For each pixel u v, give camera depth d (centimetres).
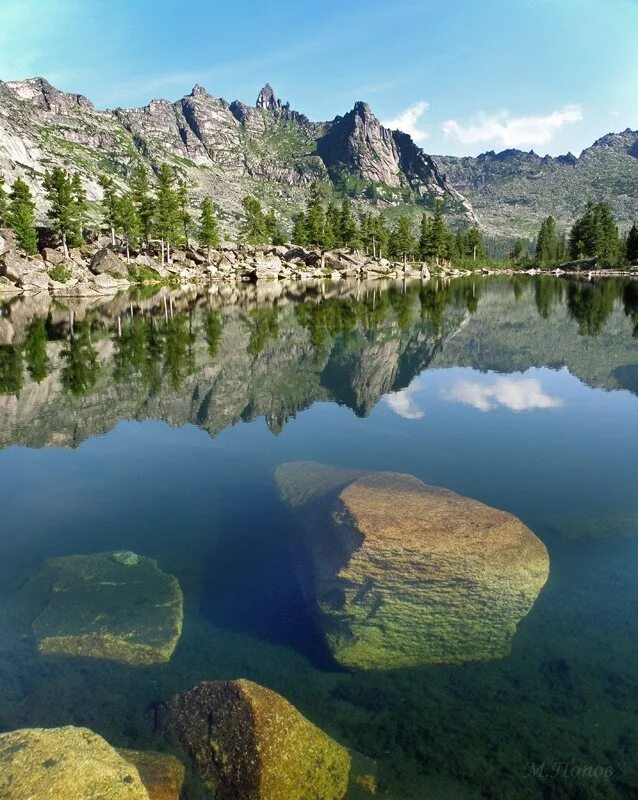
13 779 432
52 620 731
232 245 13788
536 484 1121
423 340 3092
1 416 1700
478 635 677
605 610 718
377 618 700
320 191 14675
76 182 10112
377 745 541
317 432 1519
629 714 566
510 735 548
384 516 903
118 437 1507
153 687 624
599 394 1886
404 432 1502
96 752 474
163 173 10856
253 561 877
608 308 4441
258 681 630
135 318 4438
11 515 1052
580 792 486
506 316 4125
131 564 861
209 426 1595
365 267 12850
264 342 3092
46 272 7994
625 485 1108
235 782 491
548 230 15100
